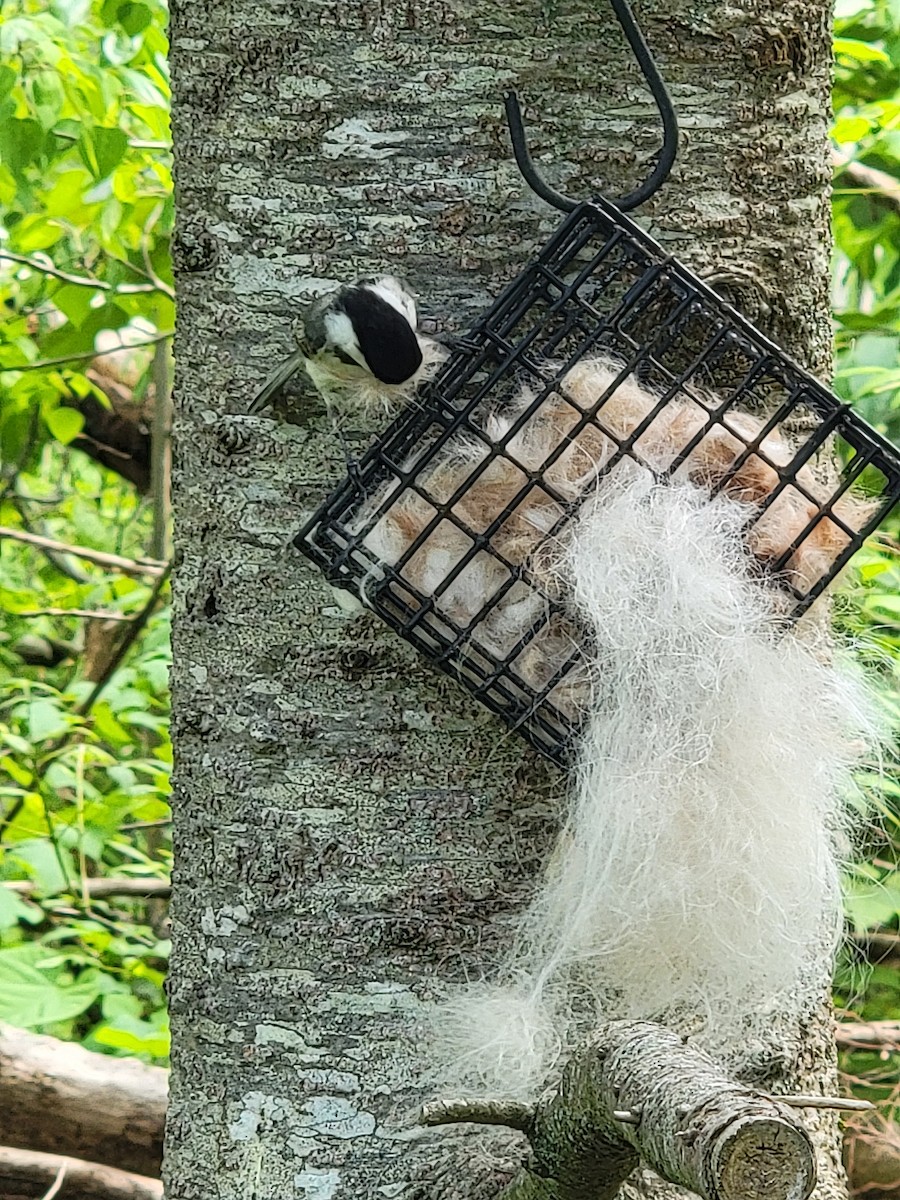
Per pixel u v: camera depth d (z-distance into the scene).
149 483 7.28
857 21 4.90
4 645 6.89
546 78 2.23
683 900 2.02
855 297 5.47
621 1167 1.75
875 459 2.16
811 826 2.10
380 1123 2.25
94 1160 3.98
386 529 2.12
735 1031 2.27
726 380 2.27
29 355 5.55
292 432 2.28
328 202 2.26
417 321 2.21
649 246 2.14
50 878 4.75
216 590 2.32
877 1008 5.16
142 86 4.57
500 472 2.12
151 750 6.08
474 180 2.23
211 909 2.34
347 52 2.23
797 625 2.17
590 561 2.05
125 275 5.13
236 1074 2.31
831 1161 2.38
